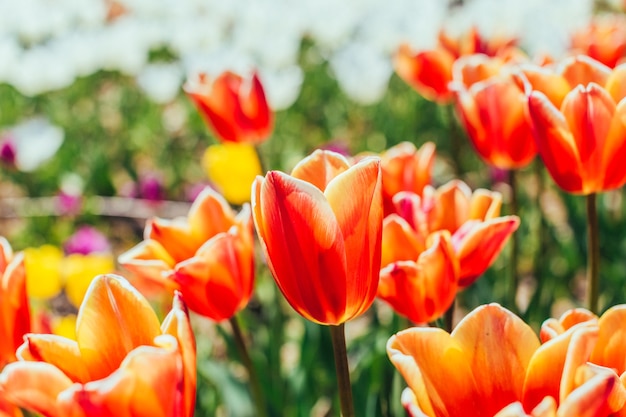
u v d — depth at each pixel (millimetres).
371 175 485
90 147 1758
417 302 569
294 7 1990
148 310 469
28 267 1010
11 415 511
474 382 455
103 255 1157
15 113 2076
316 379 919
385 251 574
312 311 500
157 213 1423
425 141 1501
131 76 2223
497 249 583
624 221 1024
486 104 699
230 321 647
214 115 856
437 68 887
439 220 601
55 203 1468
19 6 2387
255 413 811
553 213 1288
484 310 457
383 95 1673
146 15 2340
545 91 598
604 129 578
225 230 623
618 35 800
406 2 1750
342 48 1848
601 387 418
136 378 442
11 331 547
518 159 715
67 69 2014
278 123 1662
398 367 445
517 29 1507
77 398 440
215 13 2201
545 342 460
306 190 479
